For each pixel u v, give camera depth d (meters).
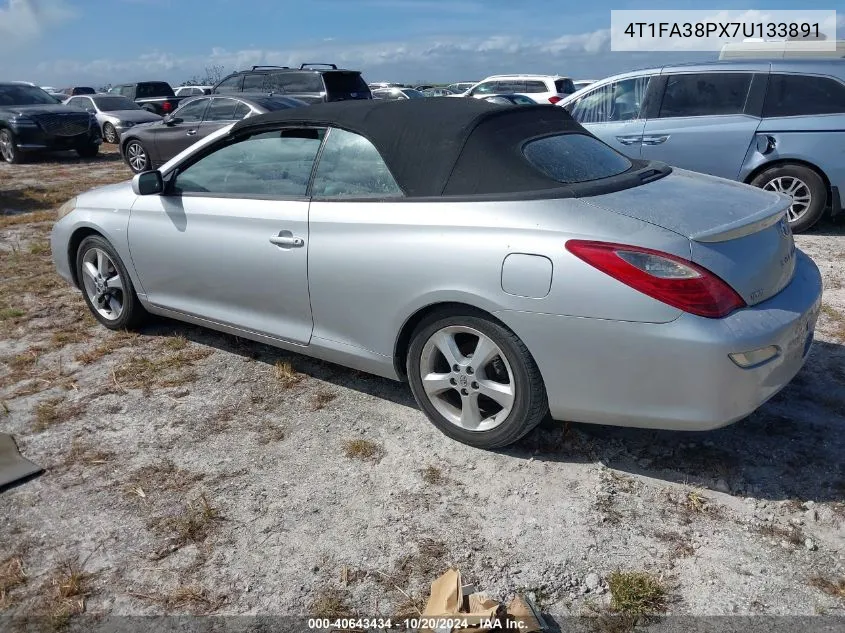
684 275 2.57
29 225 8.20
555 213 2.81
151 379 4.00
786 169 6.75
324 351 3.60
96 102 19.16
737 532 2.65
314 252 3.42
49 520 2.81
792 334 2.76
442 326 3.09
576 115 7.83
